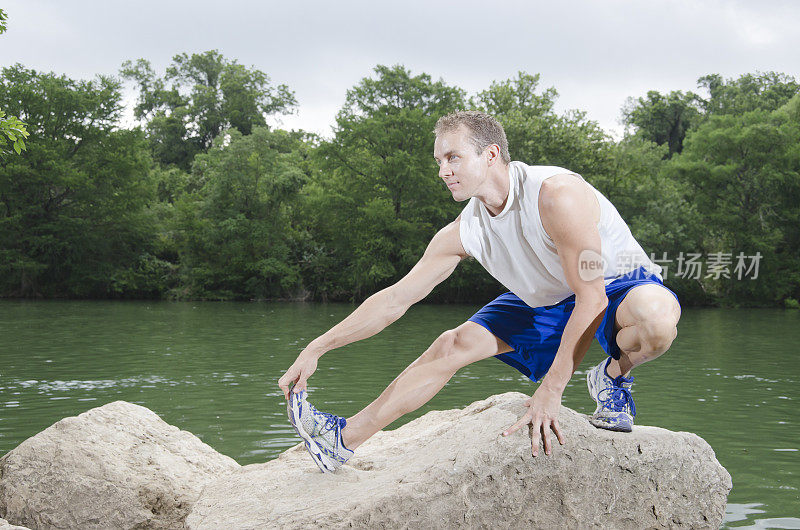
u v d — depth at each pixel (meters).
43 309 26.36
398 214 37.69
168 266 36.91
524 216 2.73
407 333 17.73
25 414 7.20
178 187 45.69
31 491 3.31
